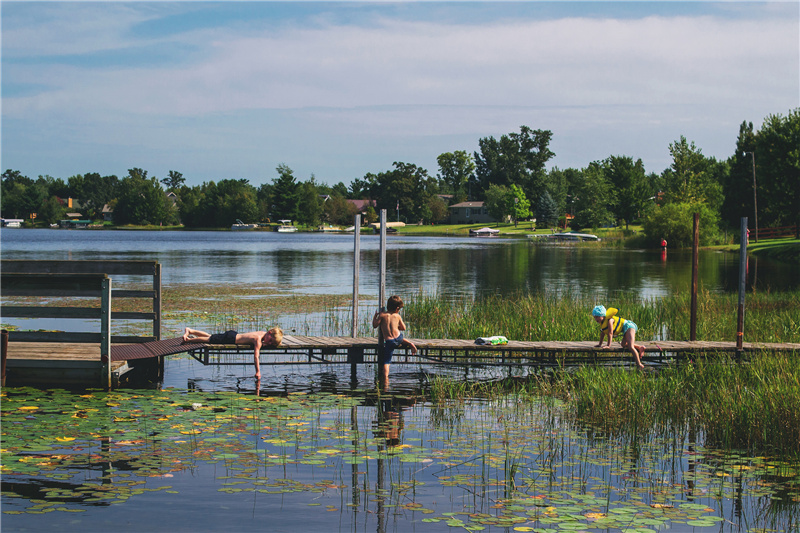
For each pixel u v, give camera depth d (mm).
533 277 35781
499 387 11945
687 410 9867
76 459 7422
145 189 183500
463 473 7254
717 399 9727
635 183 109438
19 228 181875
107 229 170750
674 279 34500
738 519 6156
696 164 86500
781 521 6125
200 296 25719
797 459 7918
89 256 52062
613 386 10445
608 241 86375
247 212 165750
